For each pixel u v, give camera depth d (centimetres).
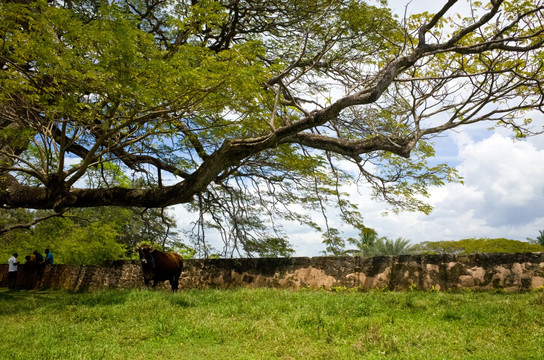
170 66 684
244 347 500
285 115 975
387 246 2327
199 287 1210
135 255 2045
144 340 554
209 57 728
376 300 716
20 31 704
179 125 1003
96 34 637
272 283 1101
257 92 805
